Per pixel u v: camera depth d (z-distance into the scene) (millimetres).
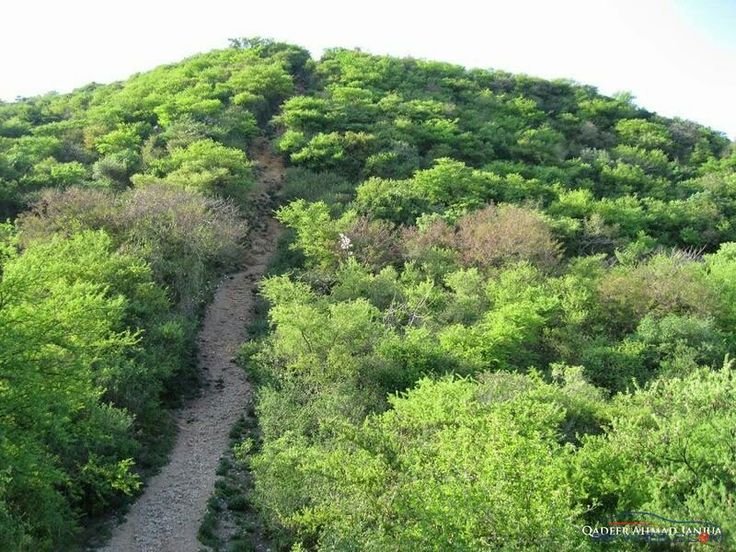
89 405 15406
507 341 22625
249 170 38906
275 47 71812
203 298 29312
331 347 20203
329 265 30719
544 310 25188
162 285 25578
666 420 12977
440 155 46531
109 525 15414
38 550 13227
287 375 19297
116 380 18188
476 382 18938
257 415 20469
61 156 42156
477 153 47344
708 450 11242
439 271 29359
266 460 14789
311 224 31641
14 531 12023
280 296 24547
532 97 65625
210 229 28016
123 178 37969
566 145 55312
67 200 28234
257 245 36688
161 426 20203
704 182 48562
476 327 23406
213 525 15516
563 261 32906
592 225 36531
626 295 27750
